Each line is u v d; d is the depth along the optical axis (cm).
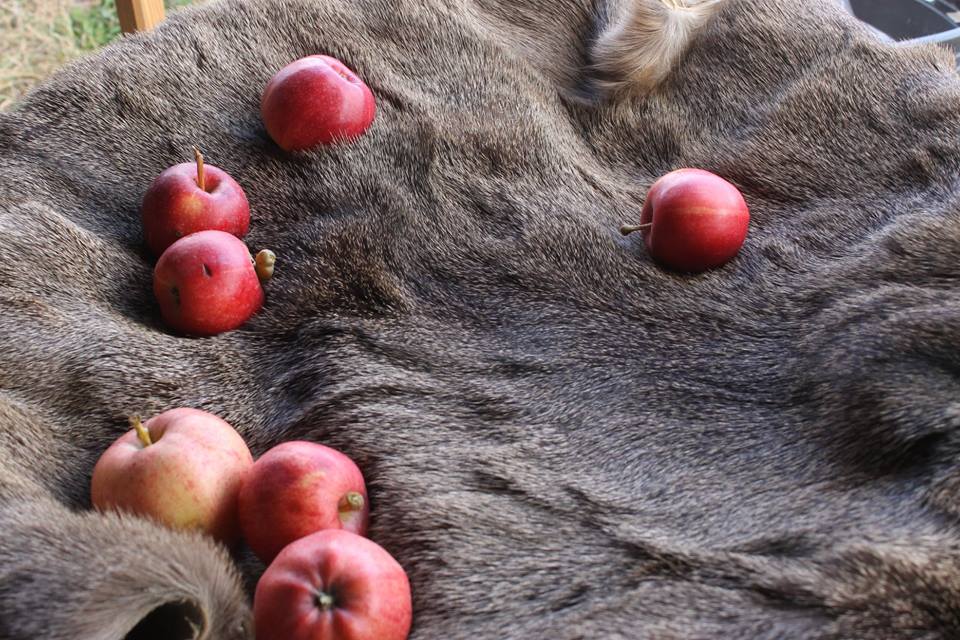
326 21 138
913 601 105
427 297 125
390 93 135
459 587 111
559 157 133
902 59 135
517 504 114
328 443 119
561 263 126
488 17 144
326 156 131
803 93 134
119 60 135
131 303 126
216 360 123
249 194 131
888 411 112
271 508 113
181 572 106
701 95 139
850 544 107
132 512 113
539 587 110
